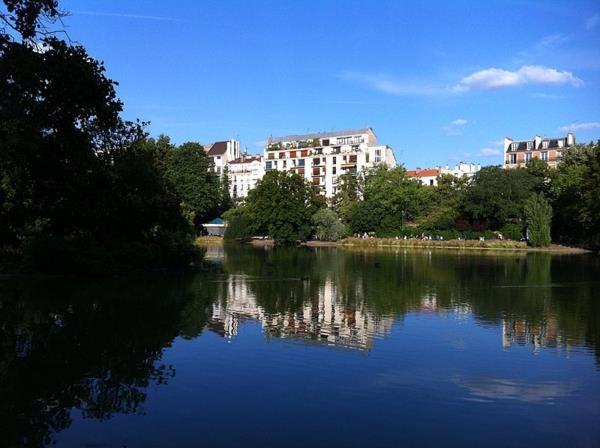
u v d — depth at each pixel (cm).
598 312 2284
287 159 14588
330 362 1476
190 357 1511
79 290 2730
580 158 8650
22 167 2380
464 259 5591
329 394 1214
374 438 984
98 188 3219
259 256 5972
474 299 2664
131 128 3709
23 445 945
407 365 1454
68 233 3566
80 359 1475
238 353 1560
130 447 938
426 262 5131
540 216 7700
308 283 3303
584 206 6700
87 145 2470
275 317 2134
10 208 3141
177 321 2009
